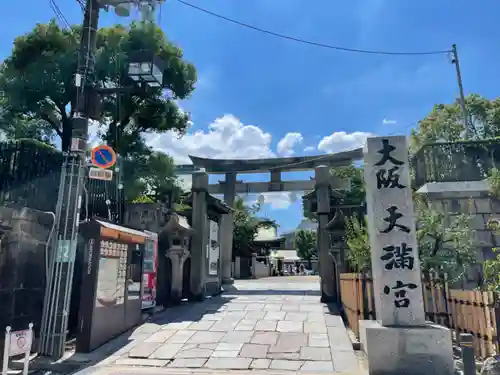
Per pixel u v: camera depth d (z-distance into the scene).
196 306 12.01
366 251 10.35
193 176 14.27
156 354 7.73
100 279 8.40
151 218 12.76
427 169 14.53
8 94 12.66
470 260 11.10
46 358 7.61
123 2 9.10
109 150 8.61
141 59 8.52
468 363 5.27
